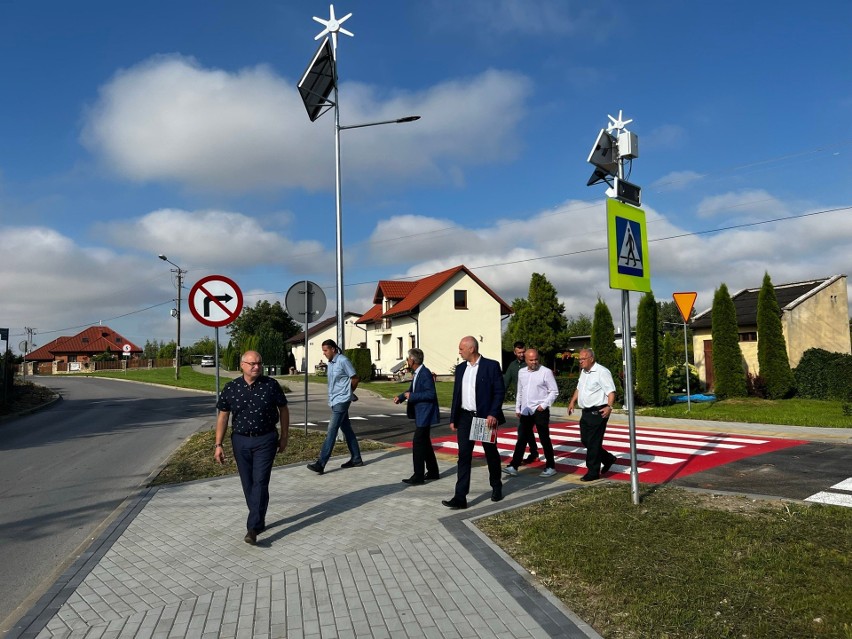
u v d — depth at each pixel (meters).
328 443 8.09
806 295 24.33
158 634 3.57
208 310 8.78
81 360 81.62
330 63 11.12
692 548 4.63
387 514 5.95
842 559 4.31
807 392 20.27
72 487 8.16
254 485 5.31
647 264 6.22
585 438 7.39
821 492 6.70
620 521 5.36
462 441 6.22
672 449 9.95
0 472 9.34
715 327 20.44
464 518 5.71
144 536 5.53
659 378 18.83
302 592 4.11
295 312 11.18
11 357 22.92
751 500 6.12
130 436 13.52
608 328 19.84
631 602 3.74
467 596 3.95
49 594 4.20
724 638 3.27
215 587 4.26
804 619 3.45
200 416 17.92
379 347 44.16
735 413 15.26
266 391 5.39
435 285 36.97
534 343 36.50
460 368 6.37
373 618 3.68
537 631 3.44
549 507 5.97
